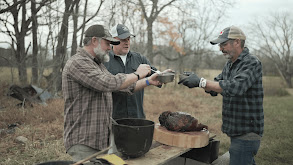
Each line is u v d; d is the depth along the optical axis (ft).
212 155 10.75
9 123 20.38
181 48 69.00
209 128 23.84
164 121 9.25
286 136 22.40
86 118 6.97
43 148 15.56
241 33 8.62
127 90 9.01
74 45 36.81
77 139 6.95
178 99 38.58
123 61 10.43
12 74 32.55
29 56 36.68
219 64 84.48
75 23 36.50
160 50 73.10
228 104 8.98
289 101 50.75
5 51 35.83
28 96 26.40
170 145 8.46
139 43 50.06
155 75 8.94
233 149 8.97
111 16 37.04
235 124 8.79
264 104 44.96
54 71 33.91
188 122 8.68
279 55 102.58
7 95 28.27
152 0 44.19
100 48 7.11
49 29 33.37
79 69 6.67
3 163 13.30
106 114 7.32
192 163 10.98
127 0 37.32
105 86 6.62
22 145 16.10
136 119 7.91
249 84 8.20
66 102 7.07
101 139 7.10
